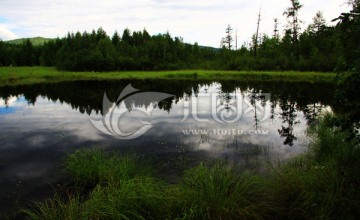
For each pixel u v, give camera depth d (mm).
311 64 38781
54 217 4168
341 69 3863
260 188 4762
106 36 84125
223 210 4070
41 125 11359
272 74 36500
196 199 4238
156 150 8062
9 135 9828
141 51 65750
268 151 7844
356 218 3908
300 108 14781
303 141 8758
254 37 55344
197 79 36062
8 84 28844
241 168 6566
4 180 6195
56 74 41188
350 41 3613
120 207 4102
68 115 13445
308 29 45188
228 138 9195
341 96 3754
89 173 5855
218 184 4641
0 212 4965
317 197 4297
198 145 8492
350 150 5238
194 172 5375
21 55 68812
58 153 7930
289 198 4652
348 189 4234
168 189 4703
